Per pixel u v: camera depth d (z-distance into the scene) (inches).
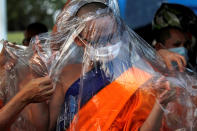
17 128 80.0
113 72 77.2
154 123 70.4
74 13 79.4
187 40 119.3
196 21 121.6
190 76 80.9
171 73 80.2
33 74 80.3
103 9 77.2
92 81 76.6
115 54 78.0
